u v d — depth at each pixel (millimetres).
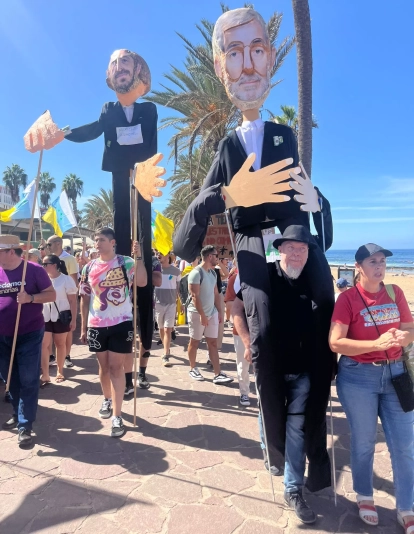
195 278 5293
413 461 2645
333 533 2613
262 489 3076
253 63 3131
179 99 13539
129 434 3957
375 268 2584
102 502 2893
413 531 2537
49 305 5254
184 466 3383
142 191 3711
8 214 9609
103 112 4672
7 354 3979
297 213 3074
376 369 2639
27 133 3881
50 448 3676
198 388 5305
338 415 4523
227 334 8977
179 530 2617
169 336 6371
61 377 5480
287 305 2824
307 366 2820
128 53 4406
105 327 4023
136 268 4051
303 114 5812
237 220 3064
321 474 2816
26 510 2809
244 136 3164
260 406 2811
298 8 5695
